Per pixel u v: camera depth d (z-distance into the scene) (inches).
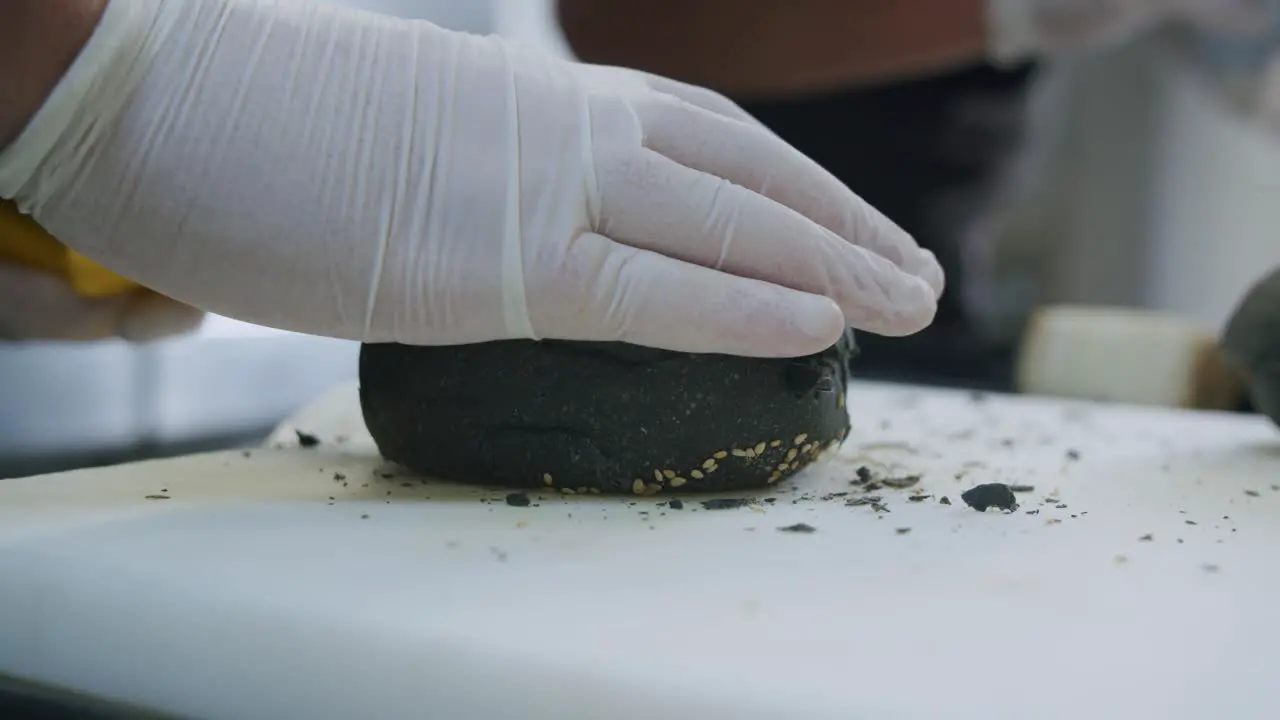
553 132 15.3
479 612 12.9
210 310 15.6
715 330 15.1
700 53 32.4
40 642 13.6
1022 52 31.3
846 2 30.3
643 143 15.6
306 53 15.2
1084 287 49.8
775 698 12.1
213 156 15.0
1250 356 18.2
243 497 15.5
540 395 15.6
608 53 34.0
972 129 34.6
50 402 28.3
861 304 15.6
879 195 36.2
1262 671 12.3
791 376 15.8
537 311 15.2
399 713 12.7
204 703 13.2
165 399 30.8
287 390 34.3
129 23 14.7
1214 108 46.4
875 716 12.0
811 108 35.4
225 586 13.2
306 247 15.1
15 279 18.0
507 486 16.1
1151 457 18.2
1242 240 47.4
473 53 15.6
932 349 36.0
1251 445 19.0
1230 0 33.4
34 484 15.9
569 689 12.4
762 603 13.1
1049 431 20.1
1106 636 12.7
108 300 18.6
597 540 14.4
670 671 12.3
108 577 13.5
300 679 12.9
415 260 15.1
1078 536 14.7
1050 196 47.3
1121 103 47.6
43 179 14.9
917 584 13.5
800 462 16.2
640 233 15.3
